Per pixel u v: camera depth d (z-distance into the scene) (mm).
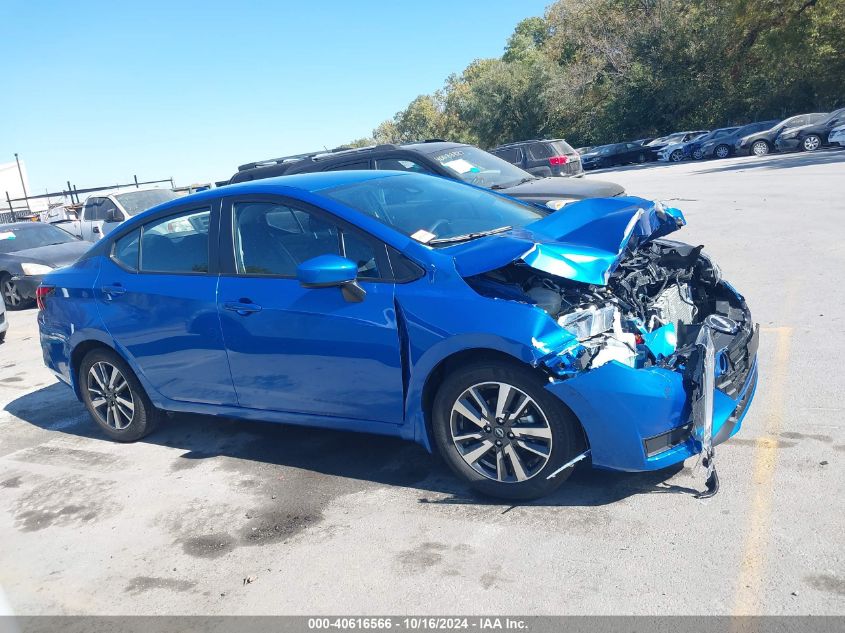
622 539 3285
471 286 3672
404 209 4398
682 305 4379
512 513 3639
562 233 3988
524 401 3533
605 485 3779
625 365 3352
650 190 19359
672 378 3383
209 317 4488
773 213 11773
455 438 3781
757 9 36969
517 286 3717
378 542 3547
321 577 3322
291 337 4148
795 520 3258
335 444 4816
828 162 20266
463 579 3160
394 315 3785
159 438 5348
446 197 4719
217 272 4543
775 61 37094
